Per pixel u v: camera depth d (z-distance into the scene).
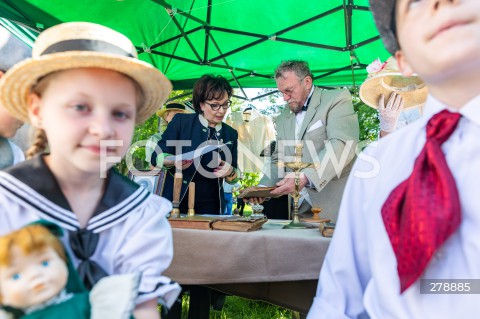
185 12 3.62
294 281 1.46
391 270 0.81
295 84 2.39
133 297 0.73
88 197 0.88
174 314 1.89
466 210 0.70
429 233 0.67
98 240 0.85
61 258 0.70
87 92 0.76
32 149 0.96
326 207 2.28
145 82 0.86
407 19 0.71
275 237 1.36
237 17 4.04
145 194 0.95
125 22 3.80
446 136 0.76
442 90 0.75
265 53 4.65
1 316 0.65
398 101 1.97
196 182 2.41
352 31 4.02
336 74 5.00
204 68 5.07
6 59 1.27
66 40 0.80
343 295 0.98
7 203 0.80
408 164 0.87
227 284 1.61
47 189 0.82
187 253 1.41
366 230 0.94
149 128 4.98
